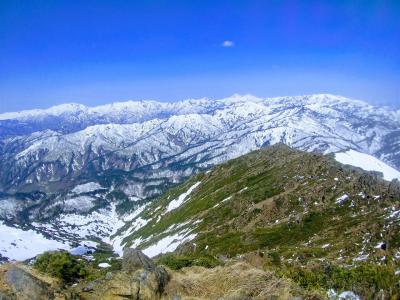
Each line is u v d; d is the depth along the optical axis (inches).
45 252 1327.5
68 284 1225.4
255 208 6491.1
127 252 1315.2
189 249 5895.7
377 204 4913.9
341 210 5059.1
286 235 4729.3
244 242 4872.0
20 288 1045.8
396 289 1293.1
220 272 1208.2
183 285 1165.1
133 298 1106.7
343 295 1251.2
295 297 1090.7
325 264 1728.6
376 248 3024.1
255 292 1104.8
